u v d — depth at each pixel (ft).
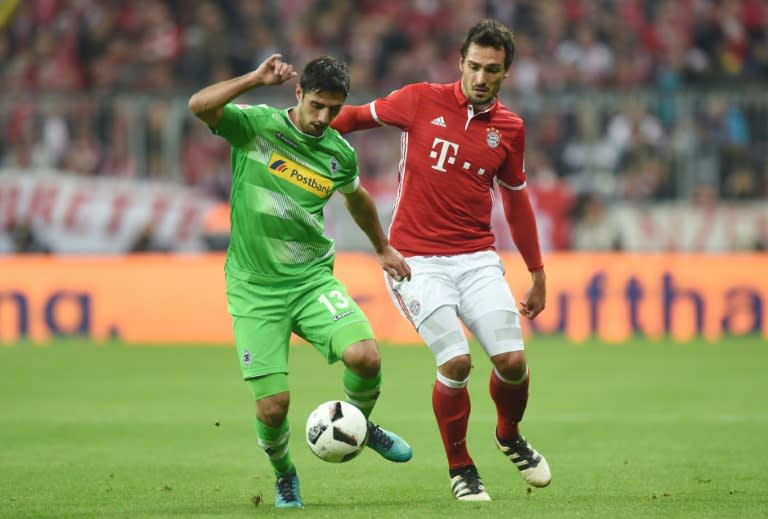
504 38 70.69
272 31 241.96
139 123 202.69
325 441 66.49
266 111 69.00
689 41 243.60
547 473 74.74
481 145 72.79
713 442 96.94
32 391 132.46
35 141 204.54
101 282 186.29
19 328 184.96
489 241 74.54
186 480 80.94
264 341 68.69
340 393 129.80
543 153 205.05
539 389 131.85
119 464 87.97
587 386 133.90
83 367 154.10
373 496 74.02
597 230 198.80
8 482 79.92
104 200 198.90
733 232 199.31
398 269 72.02
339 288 70.54
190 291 185.47
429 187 73.00
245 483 79.71
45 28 243.40
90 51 238.89
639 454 91.25
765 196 204.54
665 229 199.00
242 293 69.62
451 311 71.67
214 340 184.14
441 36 243.19
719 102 205.46
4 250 198.49
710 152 204.03
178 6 242.58
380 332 183.21
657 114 206.08
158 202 199.52
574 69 234.99
